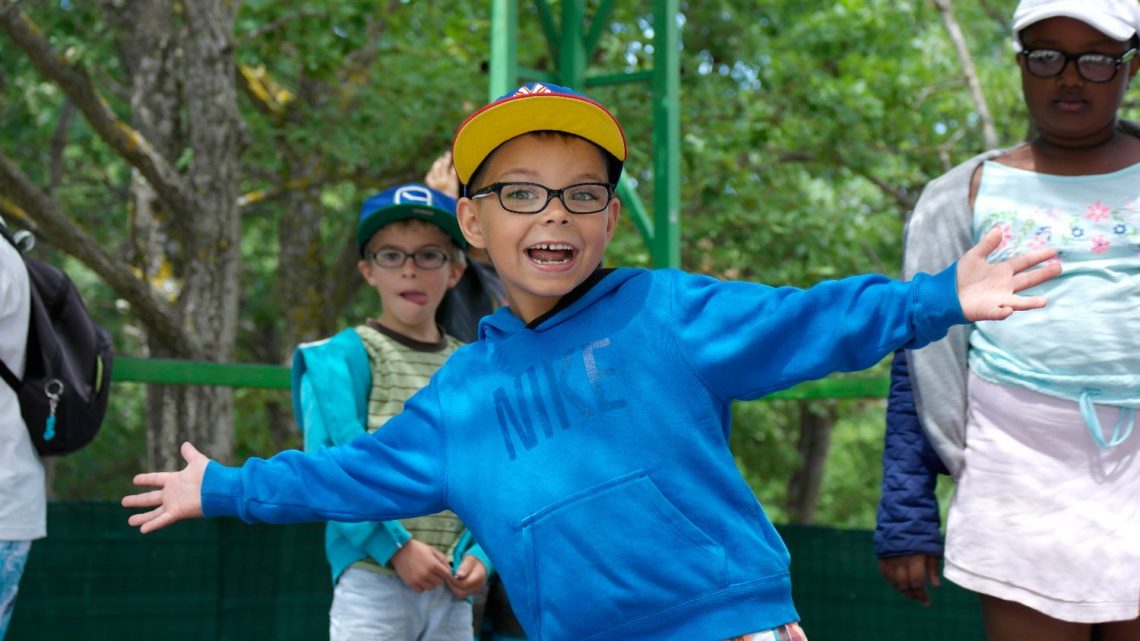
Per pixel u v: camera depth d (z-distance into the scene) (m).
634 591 2.08
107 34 11.64
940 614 4.67
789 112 13.22
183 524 4.29
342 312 14.09
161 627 4.20
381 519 2.30
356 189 14.27
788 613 2.12
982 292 1.91
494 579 3.49
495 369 2.26
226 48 9.62
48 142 15.55
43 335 3.21
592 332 2.19
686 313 2.14
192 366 4.02
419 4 11.98
